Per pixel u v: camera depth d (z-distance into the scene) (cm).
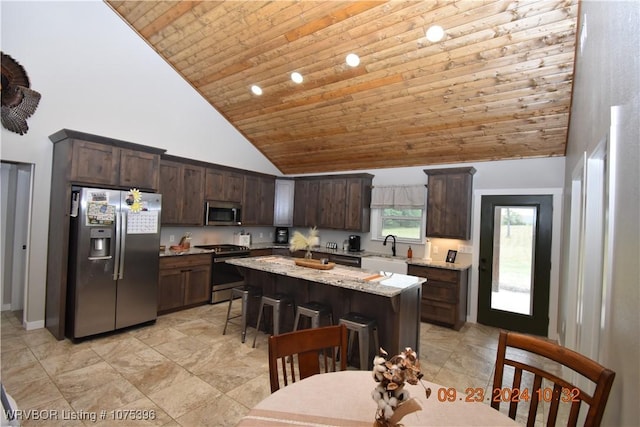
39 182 354
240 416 220
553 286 395
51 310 348
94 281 337
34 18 347
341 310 316
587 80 215
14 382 251
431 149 457
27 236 354
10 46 332
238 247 547
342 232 602
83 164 336
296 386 132
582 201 243
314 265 339
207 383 260
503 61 300
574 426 115
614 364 121
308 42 346
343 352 155
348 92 399
